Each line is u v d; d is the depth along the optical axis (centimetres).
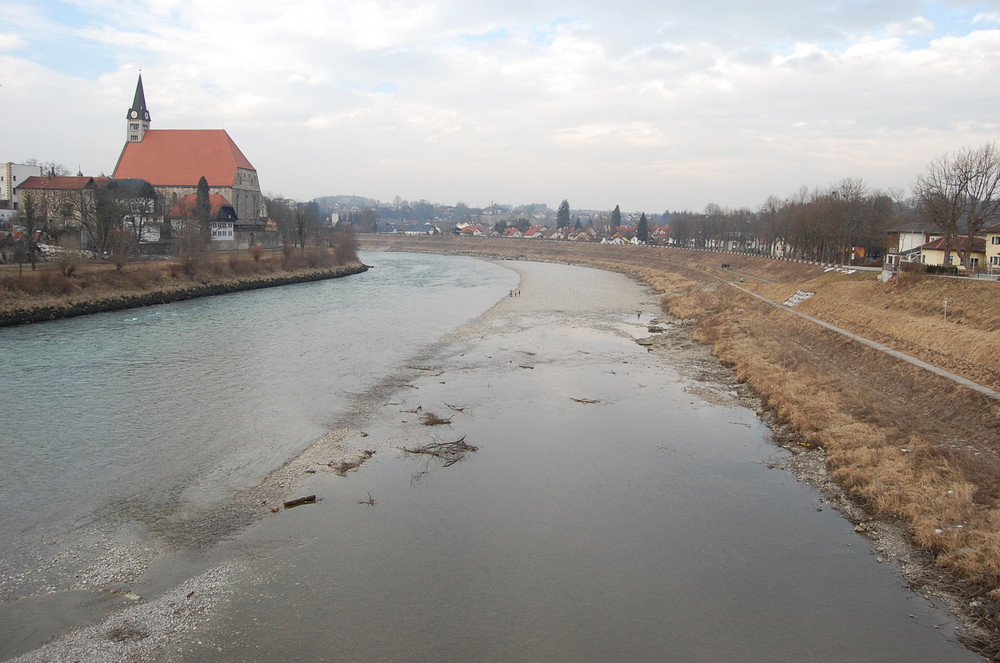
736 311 6819
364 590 1784
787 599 1775
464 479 2550
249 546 2002
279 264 10062
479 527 2161
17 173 12131
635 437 3078
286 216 14425
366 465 2666
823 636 1619
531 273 12862
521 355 4775
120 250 7556
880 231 10019
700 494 2453
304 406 3397
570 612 1708
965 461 2478
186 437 2894
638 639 1605
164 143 15350
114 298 6462
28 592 1738
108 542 1995
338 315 6488
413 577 1855
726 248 17062
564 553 2006
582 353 4900
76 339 4897
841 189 11588
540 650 1557
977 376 3297
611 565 1941
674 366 4544
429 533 2111
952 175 6359
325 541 2042
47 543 1981
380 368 4266
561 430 3158
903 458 2586
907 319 4656
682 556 1998
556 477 2592
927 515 2142
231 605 1705
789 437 3061
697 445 2981
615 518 2247
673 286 10106
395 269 13388
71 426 2991
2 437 2834
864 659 1535
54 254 7750
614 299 8531
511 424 3228
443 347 4991
